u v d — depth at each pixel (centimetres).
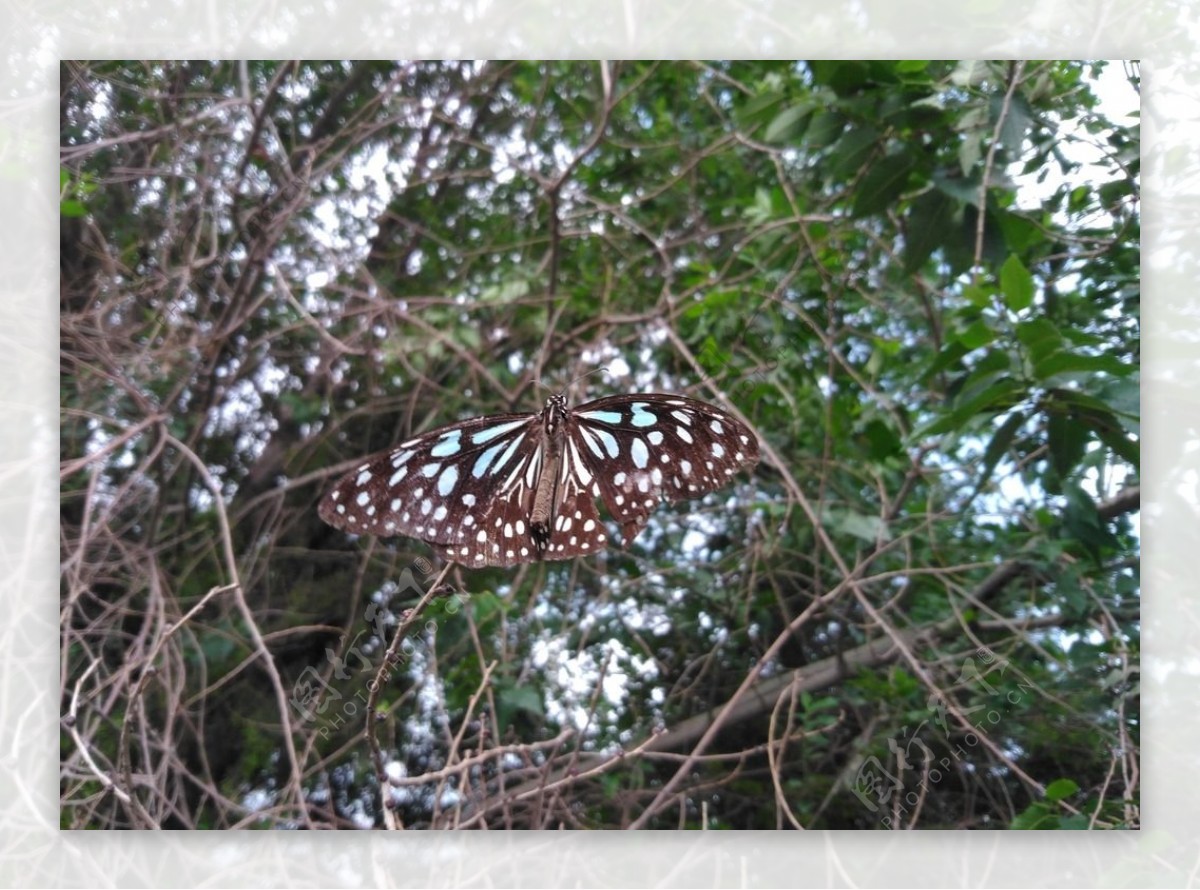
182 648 50
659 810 40
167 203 52
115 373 47
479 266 57
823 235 50
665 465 28
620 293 54
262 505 55
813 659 51
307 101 55
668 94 59
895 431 47
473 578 50
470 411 54
